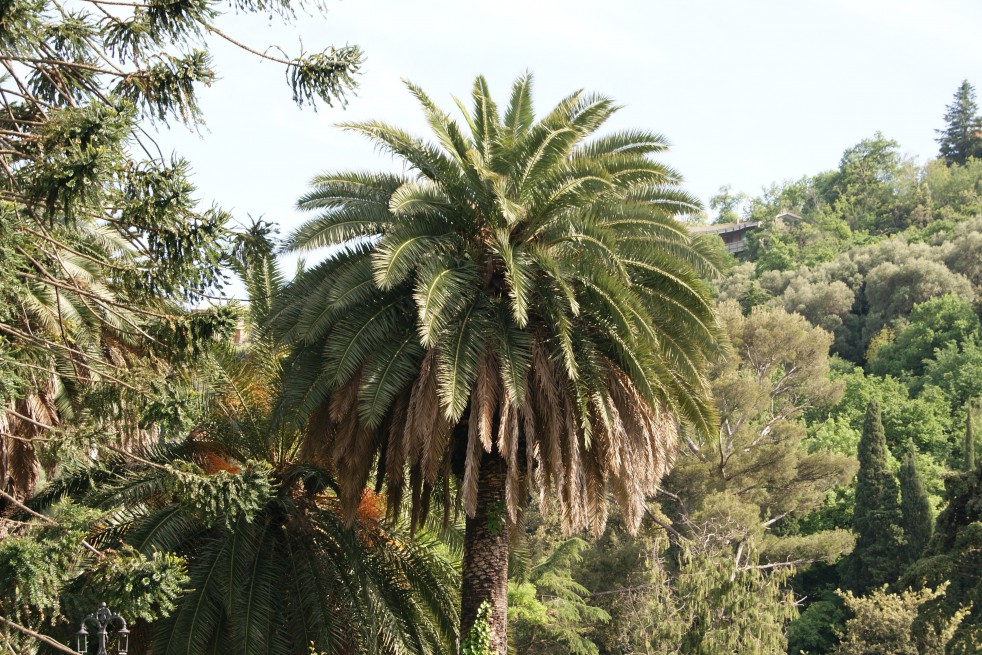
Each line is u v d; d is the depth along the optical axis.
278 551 21.41
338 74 14.27
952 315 83.25
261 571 20.25
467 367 17.56
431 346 17.66
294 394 19.16
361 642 20.97
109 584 13.38
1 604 14.05
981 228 97.81
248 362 22.38
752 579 37.03
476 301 18.78
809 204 142.50
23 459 18.97
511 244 18.95
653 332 18.20
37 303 16.59
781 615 37.28
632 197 20.69
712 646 35.62
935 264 89.75
